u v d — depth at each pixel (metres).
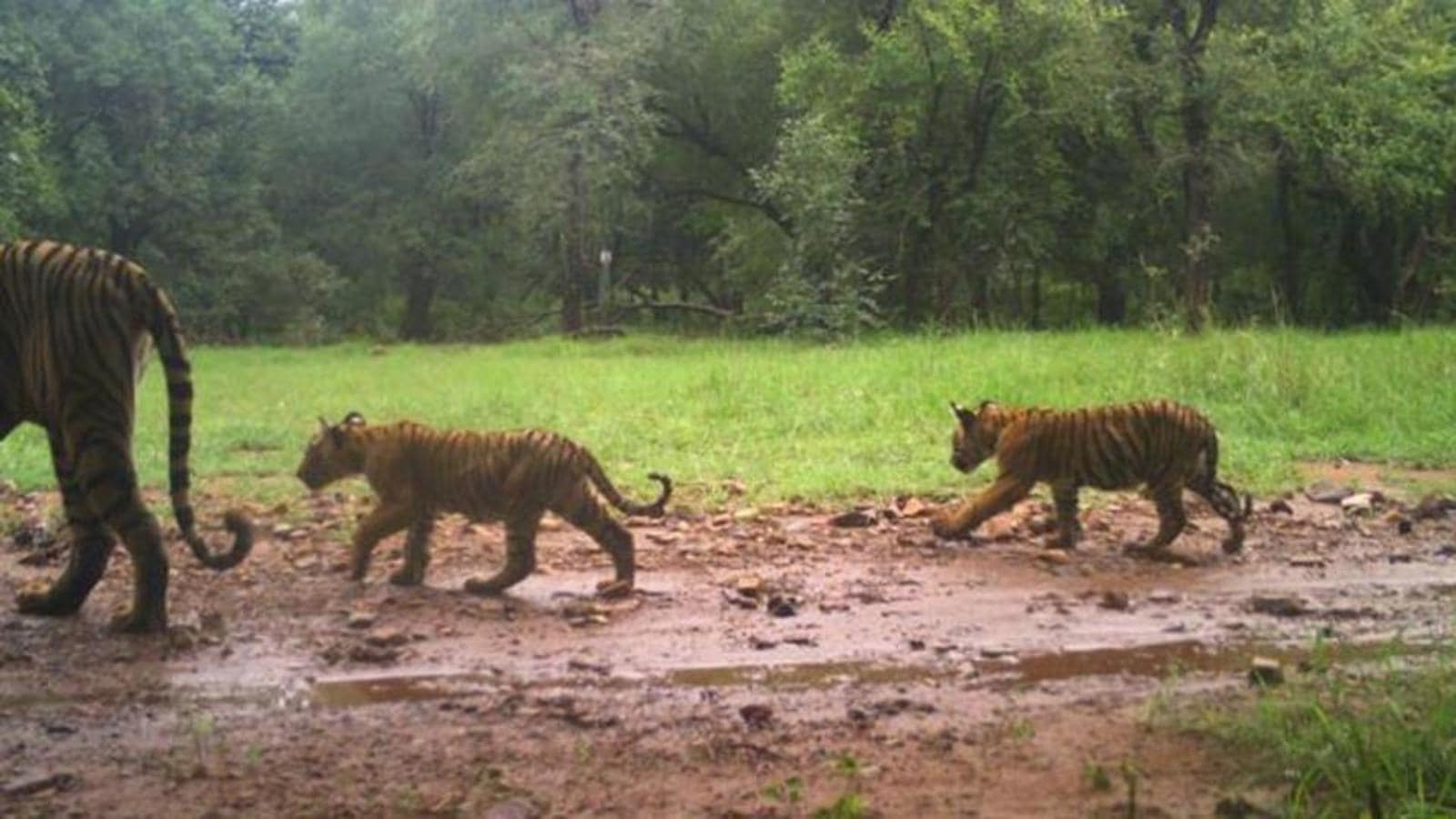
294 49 49.91
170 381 7.41
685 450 13.16
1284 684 6.42
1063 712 6.15
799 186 28.70
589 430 14.23
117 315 7.27
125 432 7.34
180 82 39.34
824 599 8.09
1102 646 7.22
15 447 13.66
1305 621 7.68
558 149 32.78
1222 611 7.91
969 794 5.18
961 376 17.06
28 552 9.22
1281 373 15.47
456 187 42.47
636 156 33.84
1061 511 9.51
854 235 30.30
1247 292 38.12
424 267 46.03
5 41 31.73
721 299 44.38
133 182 38.84
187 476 7.46
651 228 42.44
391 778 5.38
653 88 34.47
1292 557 9.22
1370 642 7.23
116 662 6.87
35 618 7.59
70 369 7.23
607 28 33.50
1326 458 12.88
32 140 31.59
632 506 8.19
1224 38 27.03
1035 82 29.88
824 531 9.90
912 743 5.76
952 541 9.61
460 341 39.84
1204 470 9.24
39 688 6.47
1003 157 31.72
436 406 16.69
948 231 32.28
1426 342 19.42
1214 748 5.62
